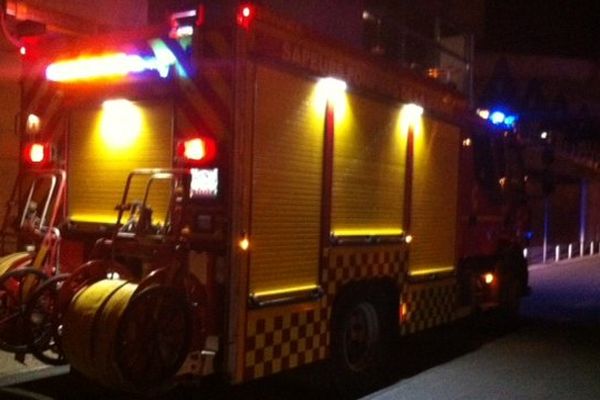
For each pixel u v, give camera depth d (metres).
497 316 10.26
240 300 4.93
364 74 6.25
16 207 6.34
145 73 5.46
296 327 5.48
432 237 7.60
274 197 5.25
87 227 5.93
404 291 6.96
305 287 5.61
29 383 6.23
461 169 8.28
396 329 6.87
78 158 6.08
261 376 5.13
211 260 4.93
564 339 9.29
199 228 4.98
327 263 5.82
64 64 5.94
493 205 9.28
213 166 4.94
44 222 6.13
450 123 7.98
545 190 10.86
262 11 5.03
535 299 13.26
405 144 7.00
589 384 7.00
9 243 6.21
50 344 5.30
